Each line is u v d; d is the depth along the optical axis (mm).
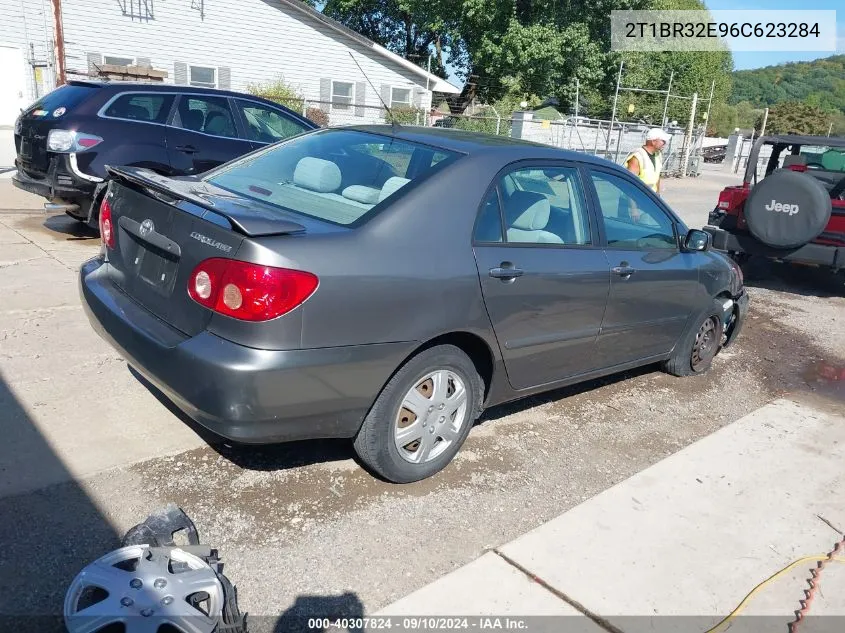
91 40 19797
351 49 24094
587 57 28078
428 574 2943
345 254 3016
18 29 19031
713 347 5684
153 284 3291
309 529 3133
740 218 8859
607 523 3416
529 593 2883
